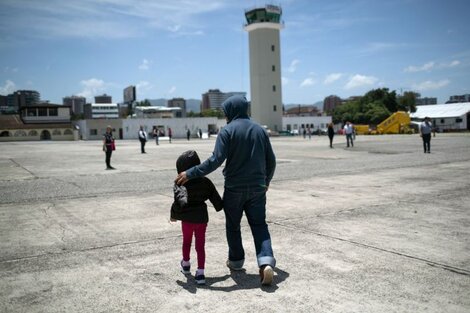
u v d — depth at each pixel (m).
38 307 3.77
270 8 79.38
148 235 6.38
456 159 18.80
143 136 28.47
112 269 4.81
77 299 3.95
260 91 80.62
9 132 73.88
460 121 96.12
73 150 34.25
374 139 44.66
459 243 5.61
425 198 9.16
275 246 5.58
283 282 4.29
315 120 102.19
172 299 3.92
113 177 14.23
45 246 5.81
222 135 4.22
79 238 6.23
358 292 3.99
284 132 77.06
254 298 3.91
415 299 3.80
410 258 4.99
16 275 4.63
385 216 7.41
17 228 6.91
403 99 108.31
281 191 10.56
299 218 7.34
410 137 47.22
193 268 4.82
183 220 4.27
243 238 6.09
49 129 76.50
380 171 14.78
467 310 3.56
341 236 6.06
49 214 8.05
